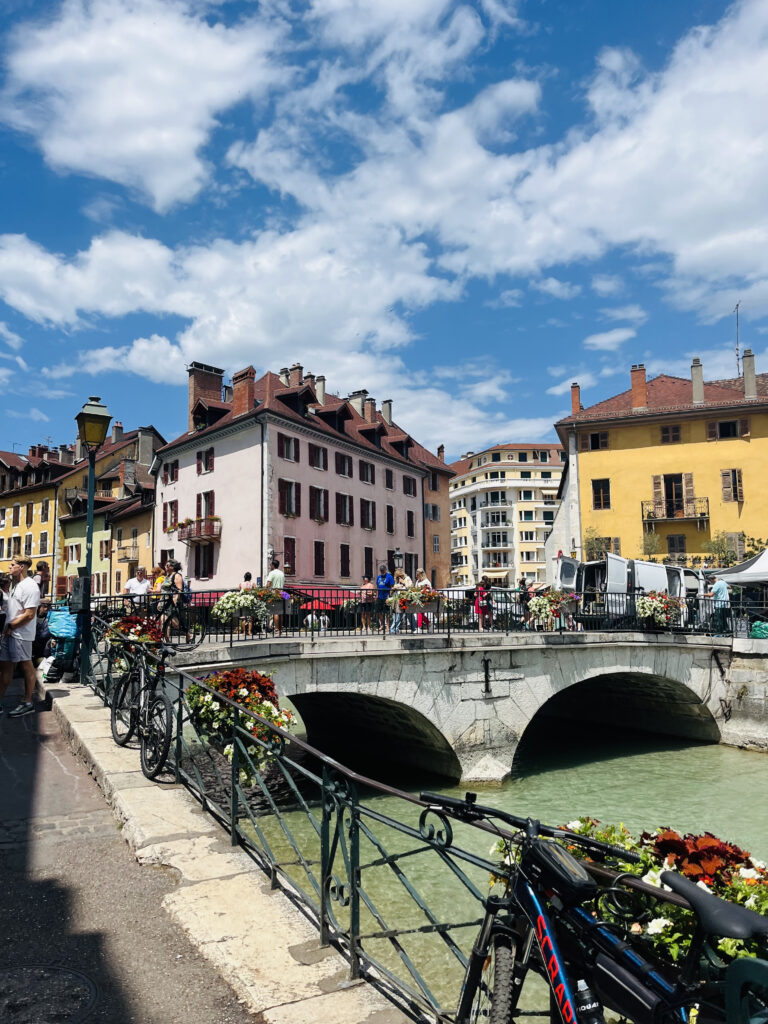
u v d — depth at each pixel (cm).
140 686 716
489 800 1489
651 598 2047
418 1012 305
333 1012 306
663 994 204
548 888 232
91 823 557
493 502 8400
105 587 4909
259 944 366
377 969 338
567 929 230
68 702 905
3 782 654
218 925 386
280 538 3350
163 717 632
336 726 1983
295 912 404
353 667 1390
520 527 8275
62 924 395
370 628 1581
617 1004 213
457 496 8925
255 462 3378
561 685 1755
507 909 249
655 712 2305
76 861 483
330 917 388
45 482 5591
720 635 2167
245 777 584
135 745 723
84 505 5344
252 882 441
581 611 1931
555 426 4050
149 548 4422
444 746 1590
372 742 1880
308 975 337
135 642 748
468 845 1136
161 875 457
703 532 3800
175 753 617
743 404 3734
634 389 4009
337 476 3809
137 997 324
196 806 565
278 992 322
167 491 3994
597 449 4009
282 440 3441
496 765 1591
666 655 2008
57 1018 307
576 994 210
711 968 244
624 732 2416
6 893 433
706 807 1441
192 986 333
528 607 1853
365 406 4628
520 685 1675
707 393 4100
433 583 4809
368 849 1099
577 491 4012
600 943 222
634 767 1838
